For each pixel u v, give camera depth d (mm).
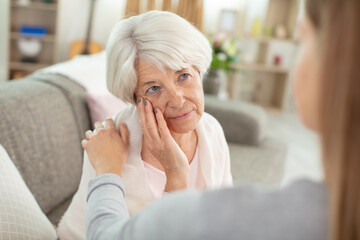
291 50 5074
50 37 4562
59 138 1398
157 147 809
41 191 1284
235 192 402
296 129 4277
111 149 774
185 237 390
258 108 2502
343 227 365
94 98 1566
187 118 833
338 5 356
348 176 354
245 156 2043
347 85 345
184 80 809
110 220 533
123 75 778
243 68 4867
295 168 3117
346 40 347
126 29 774
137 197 922
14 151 1188
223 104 2379
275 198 394
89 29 4469
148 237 411
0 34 4398
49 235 959
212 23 4777
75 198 1000
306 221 382
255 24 4797
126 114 906
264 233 381
